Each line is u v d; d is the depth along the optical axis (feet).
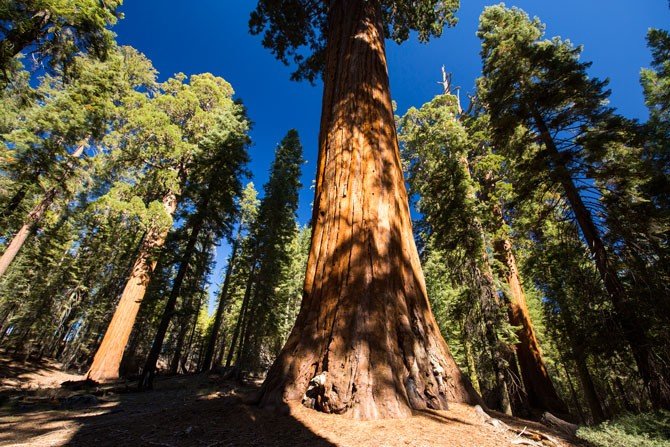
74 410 24.66
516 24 49.47
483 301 35.45
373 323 13.01
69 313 92.07
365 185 16.65
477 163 41.86
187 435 10.41
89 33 38.32
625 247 30.83
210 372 60.49
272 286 67.72
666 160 36.96
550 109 39.04
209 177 47.62
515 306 41.70
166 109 62.95
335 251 15.17
